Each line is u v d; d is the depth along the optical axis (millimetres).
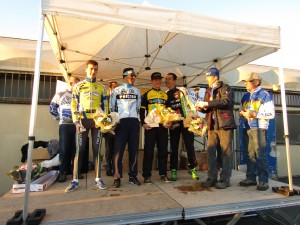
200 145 6141
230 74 6270
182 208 2318
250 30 2785
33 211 2119
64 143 3504
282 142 7355
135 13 2318
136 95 3289
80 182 3373
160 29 2389
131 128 3205
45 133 5387
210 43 3857
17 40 5078
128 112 3182
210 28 2592
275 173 6145
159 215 2238
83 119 2877
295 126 7617
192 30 2510
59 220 1974
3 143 5152
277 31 2941
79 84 2969
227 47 3930
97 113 2746
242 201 2559
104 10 2221
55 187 3070
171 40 3799
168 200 2553
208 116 3203
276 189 2914
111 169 3945
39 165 3365
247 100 3328
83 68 4652
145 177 3361
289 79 6676
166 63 4691
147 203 2445
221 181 3121
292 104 7621
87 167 4121
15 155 5184
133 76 3295
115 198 2604
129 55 4305
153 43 3924
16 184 2844
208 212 2400
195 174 3654
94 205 2361
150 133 3408
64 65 4293
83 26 3170
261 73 6477
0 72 5199
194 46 3996
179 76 5496
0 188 5047
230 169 3141
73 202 2447
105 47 3926
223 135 3094
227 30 2662
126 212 2178
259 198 2668
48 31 2959
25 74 5348
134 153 3248
